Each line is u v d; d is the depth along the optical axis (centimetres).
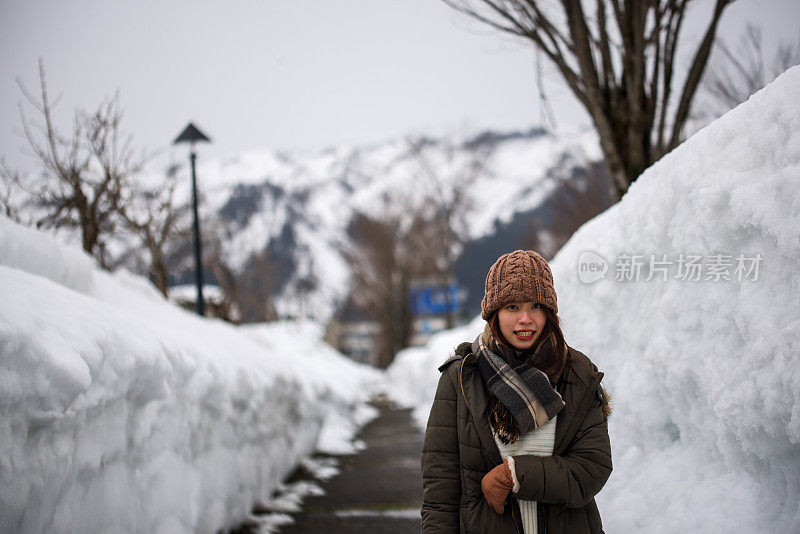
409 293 3159
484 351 193
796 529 200
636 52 492
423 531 194
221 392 402
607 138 506
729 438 231
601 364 338
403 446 783
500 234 8144
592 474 181
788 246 203
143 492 286
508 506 186
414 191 3050
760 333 212
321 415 767
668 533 241
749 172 230
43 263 408
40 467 205
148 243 890
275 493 521
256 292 1795
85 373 224
